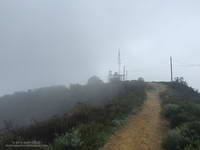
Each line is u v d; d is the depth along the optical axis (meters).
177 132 10.46
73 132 10.56
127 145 10.39
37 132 11.73
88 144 9.83
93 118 13.55
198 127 10.96
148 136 11.73
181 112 15.02
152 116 16.20
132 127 13.34
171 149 9.60
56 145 9.59
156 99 24.06
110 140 10.92
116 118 14.17
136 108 18.11
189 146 8.95
